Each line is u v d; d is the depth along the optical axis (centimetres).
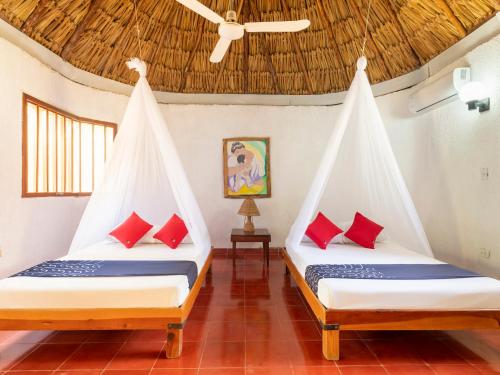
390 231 411
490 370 212
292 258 378
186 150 536
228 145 539
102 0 393
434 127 408
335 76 518
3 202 314
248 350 237
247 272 442
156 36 466
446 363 221
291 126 545
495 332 268
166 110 531
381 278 248
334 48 486
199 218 406
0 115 310
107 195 363
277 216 543
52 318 224
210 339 253
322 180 357
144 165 441
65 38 394
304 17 464
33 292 225
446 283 238
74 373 208
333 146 351
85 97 449
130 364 218
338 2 435
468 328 226
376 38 446
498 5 304
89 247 362
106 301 227
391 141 482
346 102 349
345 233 403
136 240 371
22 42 341
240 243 539
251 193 539
